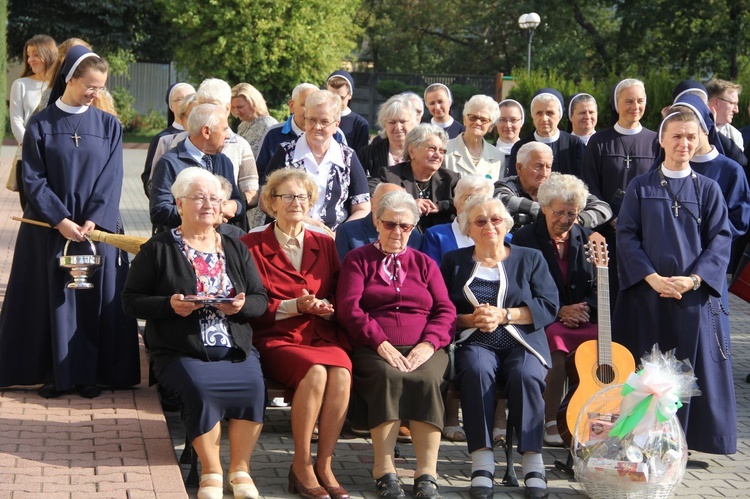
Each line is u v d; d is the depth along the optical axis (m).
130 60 35.56
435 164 6.69
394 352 5.23
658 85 20.11
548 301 5.60
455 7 46.12
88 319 6.18
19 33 32.69
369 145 7.76
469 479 5.46
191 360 5.03
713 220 5.80
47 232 6.09
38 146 6.06
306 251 5.58
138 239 6.00
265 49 30.89
